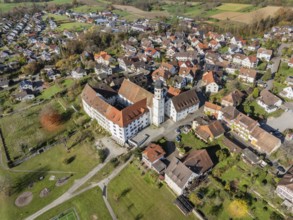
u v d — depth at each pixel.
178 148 97.19
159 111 106.81
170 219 76.19
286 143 95.88
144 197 83.25
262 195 77.31
